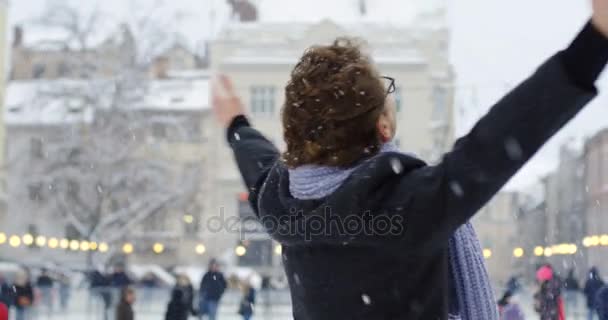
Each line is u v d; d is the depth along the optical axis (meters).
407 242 1.92
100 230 50.00
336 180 2.06
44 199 50.03
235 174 64.19
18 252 56.88
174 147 59.62
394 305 2.00
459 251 2.05
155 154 51.81
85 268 44.78
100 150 49.59
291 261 2.16
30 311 26.22
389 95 2.17
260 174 2.47
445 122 61.31
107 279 27.53
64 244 42.78
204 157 64.06
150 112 52.25
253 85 65.25
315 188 2.08
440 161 1.93
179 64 69.19
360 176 1.99
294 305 2.20
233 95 2.76
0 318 20.44
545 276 16.67
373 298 2.01
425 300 1.99
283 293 28.67
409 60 63.84
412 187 1.91
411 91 63.00
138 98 50.84
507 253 57.56
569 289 26.28
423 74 63.69
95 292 26.73
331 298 2.05
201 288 23.50
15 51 71.44
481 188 1.81
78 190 49.75
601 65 1.65
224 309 31.19
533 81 1.72
